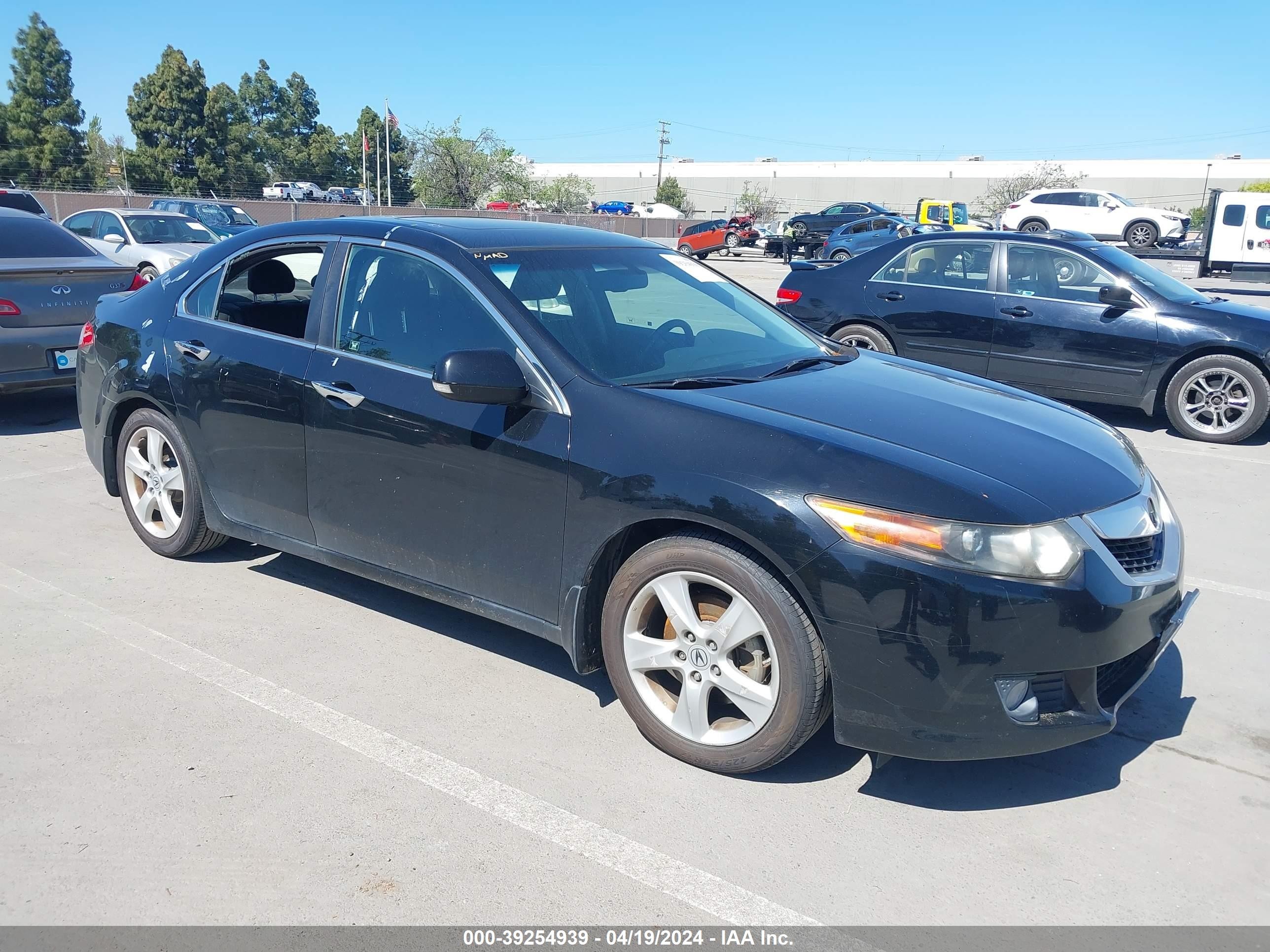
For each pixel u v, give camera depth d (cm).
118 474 475
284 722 325
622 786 294
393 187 7019
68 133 5925
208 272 434
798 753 315
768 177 8825
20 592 423
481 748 312
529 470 316
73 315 707
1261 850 270
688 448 291
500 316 334
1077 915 243
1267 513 577
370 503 362
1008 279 813
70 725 319
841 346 423
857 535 264
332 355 372
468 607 348
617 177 9450
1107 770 309
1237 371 742
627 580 306
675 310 386
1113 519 284
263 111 7950
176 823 271
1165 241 3053
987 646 259
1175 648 396
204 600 421
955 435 302
